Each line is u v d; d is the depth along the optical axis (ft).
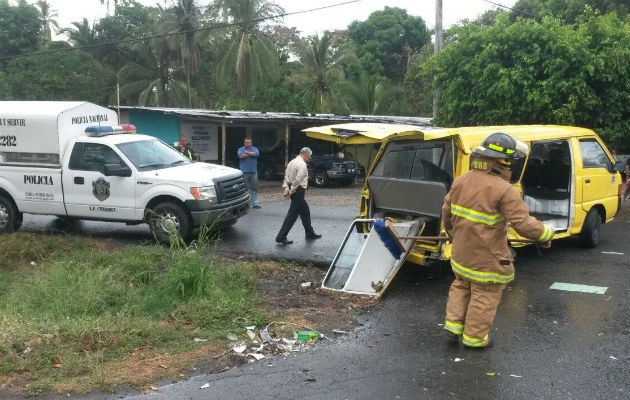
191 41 120.88
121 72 123.13
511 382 15.20
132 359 16.71
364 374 15.83
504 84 45.01
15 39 123.24
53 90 108.58
